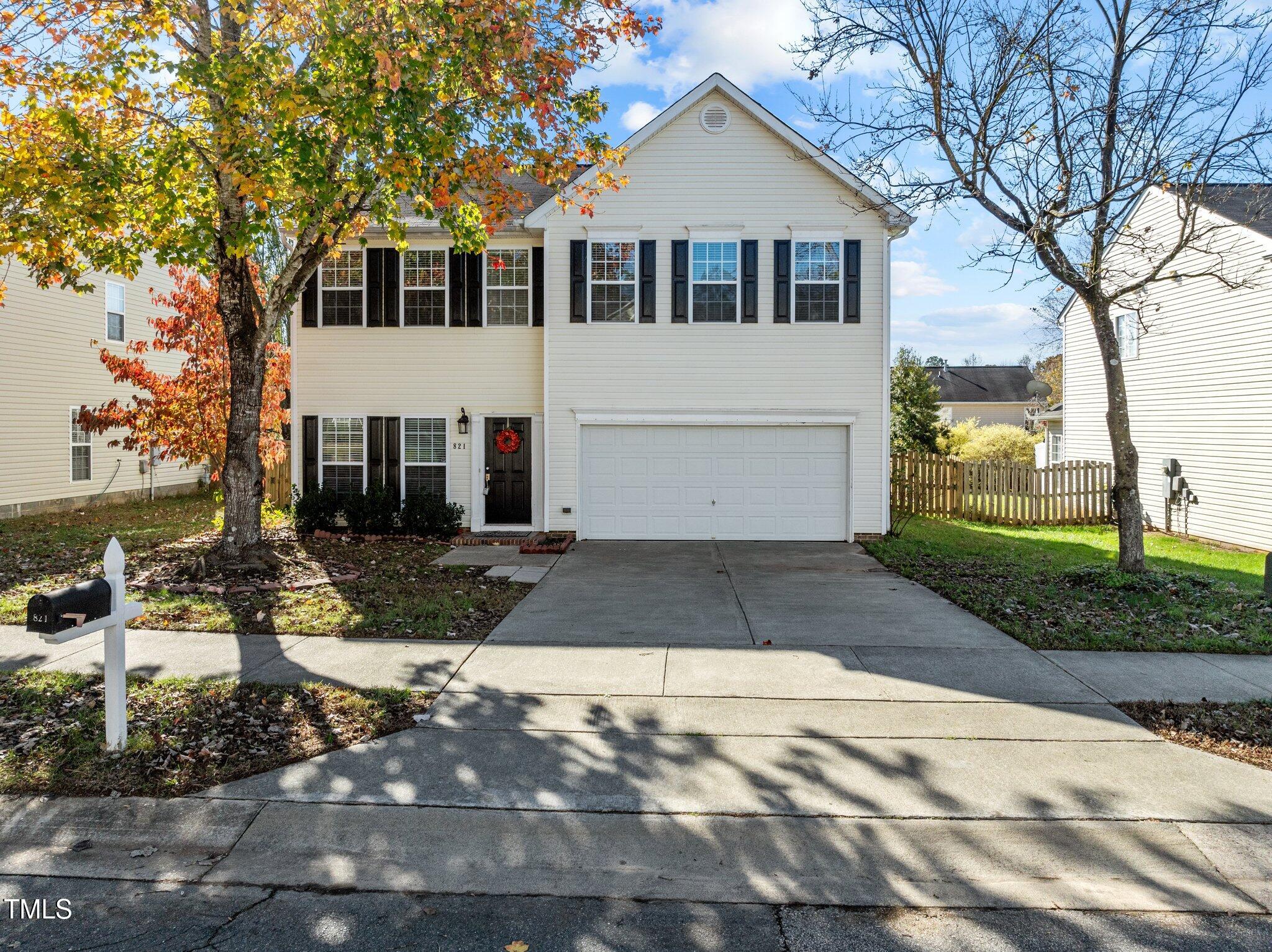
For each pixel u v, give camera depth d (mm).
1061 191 10445
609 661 7312
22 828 4480
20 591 9938
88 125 9555
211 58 9328
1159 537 17047
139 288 22031
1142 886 3973
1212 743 5527
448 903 3867
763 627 8594
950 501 19188
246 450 11312
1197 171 9867
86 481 20125
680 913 3777
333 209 9867
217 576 10805
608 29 10406
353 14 9188
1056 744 5500
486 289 15883
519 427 16000
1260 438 14672
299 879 4078
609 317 15297
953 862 4172
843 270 15086
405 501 15578
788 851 4273
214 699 6164
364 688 6512
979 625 8664
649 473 15391
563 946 3527
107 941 3551
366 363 16000
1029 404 44406
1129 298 16750
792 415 15164
